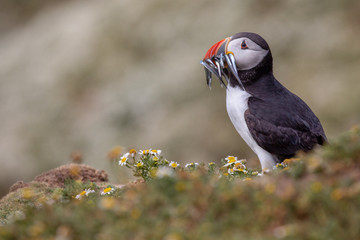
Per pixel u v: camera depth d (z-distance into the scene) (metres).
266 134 6.84
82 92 23.70
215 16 24.36
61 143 21.95
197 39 23.73
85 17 27.08
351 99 19.09
